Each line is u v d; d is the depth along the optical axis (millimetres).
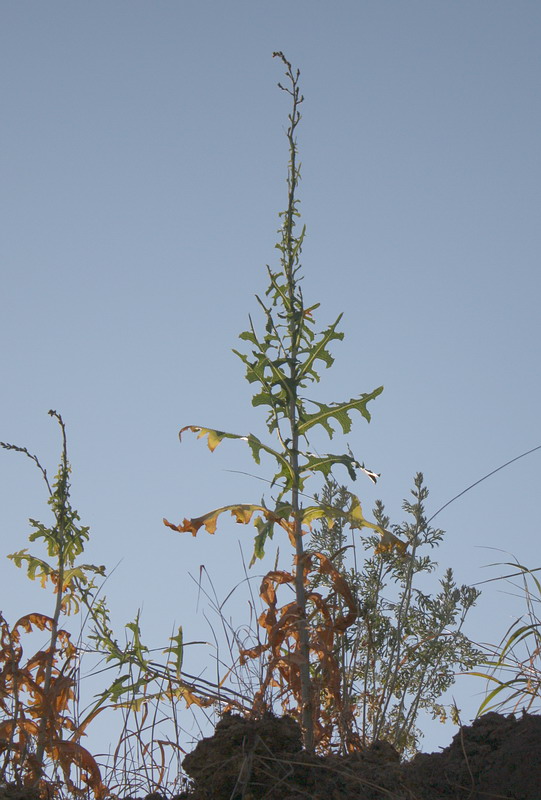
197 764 3709
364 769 3805
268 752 3662
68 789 4195
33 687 4418
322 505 4496
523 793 3539
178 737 4258
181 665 4422
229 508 4441
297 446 4531
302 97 4867
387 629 4934
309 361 4586
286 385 4535
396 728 4582
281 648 4340
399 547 4520
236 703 4230
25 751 4145
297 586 4293
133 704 4441
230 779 3619
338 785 3643
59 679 4414
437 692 4875
